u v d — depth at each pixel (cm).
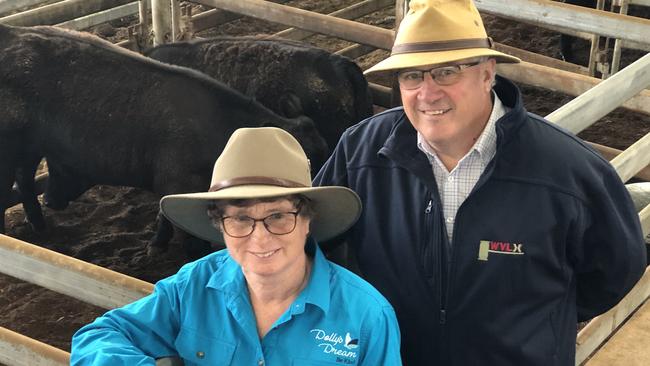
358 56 715
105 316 192
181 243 498
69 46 490
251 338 185
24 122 493
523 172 202
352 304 185
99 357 177
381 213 217
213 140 477
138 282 234
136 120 482
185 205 191
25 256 251
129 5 739
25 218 566
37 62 486
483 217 203
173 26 636
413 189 211
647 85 300
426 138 202
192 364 191
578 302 231
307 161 188
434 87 194
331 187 180
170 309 194
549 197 201
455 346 212
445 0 193
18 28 498
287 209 178
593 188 203
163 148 482
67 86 487
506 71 483
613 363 266
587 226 207
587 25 384
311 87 541
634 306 301
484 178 201
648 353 270
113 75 486
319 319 184
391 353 184
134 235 543
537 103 693
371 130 224
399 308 216
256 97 548
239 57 559
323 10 913
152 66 487
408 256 211
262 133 181
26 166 519
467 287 206
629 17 373
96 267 241
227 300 188
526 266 203
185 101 479
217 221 187
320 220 196
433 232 207
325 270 188
